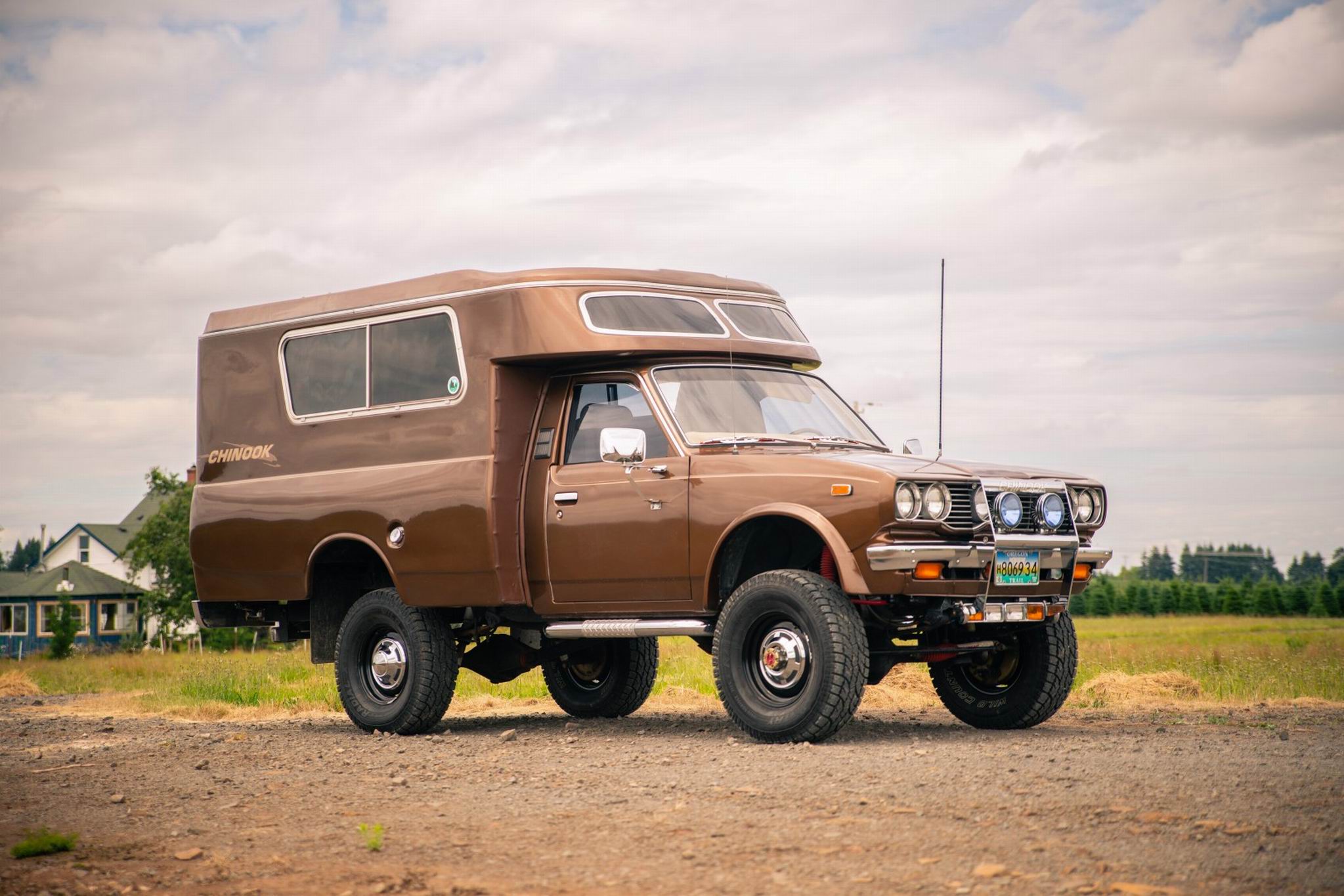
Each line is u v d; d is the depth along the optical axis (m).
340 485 9.84
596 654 10.73
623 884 4.64
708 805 5.87
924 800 5.75
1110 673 12.80
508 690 13.32
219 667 17.72
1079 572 8.43
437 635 9.51
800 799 5.90
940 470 7.79
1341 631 59.53
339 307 10.05
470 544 9.07
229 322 10.80
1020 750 7.27
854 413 9.48
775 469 8.02
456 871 4.91
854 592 7.61
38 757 8.52
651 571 8.50
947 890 4.40
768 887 4.53
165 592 60.53
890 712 10.67
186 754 8.45
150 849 5.48
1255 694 11.63
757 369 9.26
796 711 7.71
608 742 8.48
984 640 8.81
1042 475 8.27
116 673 20.45
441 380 9.38
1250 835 4.96
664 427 8.61
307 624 10.80
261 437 10.46
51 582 69.56
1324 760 6.67
